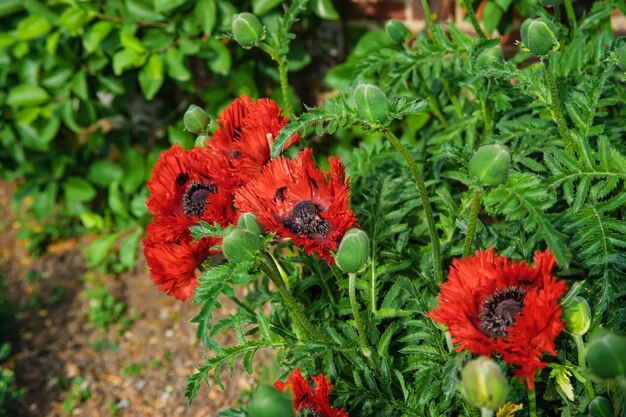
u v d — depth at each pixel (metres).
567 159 1.00
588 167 1.00
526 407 1.00
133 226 2.14
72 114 2.01
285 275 1.11
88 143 2.16
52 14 1.90
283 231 0.97
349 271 0.92
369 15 1.80
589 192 1.03
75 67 1.97
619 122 1.14
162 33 1.81
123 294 2.09
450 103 1.36
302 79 1.94
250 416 0.80
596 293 1.02
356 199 1.24
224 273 0.90
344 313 1.10
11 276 2.20
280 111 1.10
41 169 2.19
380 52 1.27
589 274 0.99
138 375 1.86
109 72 1.97
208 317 0.89
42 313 2.07
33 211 2.21
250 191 1.00
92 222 2.03
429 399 0.99
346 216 0.95
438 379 0.99
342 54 1.88
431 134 1.35
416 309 1.03
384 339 1.01
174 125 2.09
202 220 1.02
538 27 0.93
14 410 1.80
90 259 2.04
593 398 0.92
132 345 1.94
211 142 1.10
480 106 1.21
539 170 1.12
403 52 1.24
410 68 1.22
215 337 1.83
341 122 0.96
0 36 1.90
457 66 1.21
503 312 0.87
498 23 1.52
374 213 1.14
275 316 1.12
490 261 0.89
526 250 1.04
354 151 1.29
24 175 2.24
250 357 1.01
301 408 0.94
